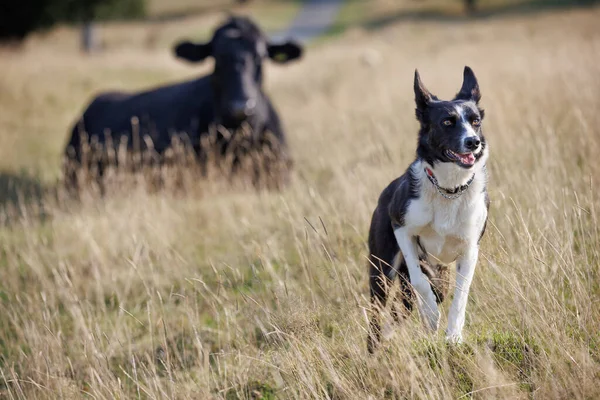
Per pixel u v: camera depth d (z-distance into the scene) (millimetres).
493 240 7254
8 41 43469
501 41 34062
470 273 6793
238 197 12109
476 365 6016
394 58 32375
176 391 7125
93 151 14750
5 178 15898
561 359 5871
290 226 9930
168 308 8930
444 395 5719
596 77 13805
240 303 8617
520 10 56875
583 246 7078
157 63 36156
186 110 13977
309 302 7879
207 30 61188
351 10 74375
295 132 18875
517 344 6395
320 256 8609
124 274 9797
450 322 6492
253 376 7277
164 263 9664
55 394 7340
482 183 6793
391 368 6230
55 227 11516
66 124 22750
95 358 7531
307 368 6426
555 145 9539
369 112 17828
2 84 25078
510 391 5789
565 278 7145
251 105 12961
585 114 11102
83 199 12406
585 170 8898
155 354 8234
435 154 6793
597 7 49094
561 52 20359
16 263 10055
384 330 6641
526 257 6840
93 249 10016
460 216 6730
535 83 14938
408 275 7125
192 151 13227
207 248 10445
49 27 45125
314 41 56938
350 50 41594
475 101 7289
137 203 11508
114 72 31859
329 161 13047
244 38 13523
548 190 8227
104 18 50375
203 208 11680
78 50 51812
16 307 9352
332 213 9617
